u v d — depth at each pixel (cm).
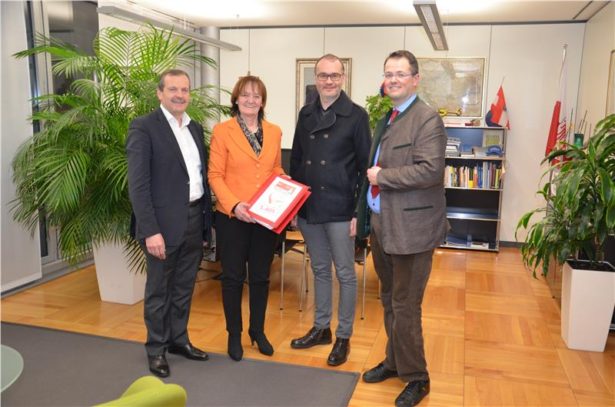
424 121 224
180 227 263
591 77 559
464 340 337
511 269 527
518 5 541
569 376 288
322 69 269
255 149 279
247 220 266
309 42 671
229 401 251
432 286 461
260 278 294
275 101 690
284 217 262
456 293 440
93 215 354
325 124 279
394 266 237
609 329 342
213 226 311
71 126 353
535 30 611
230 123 279
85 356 300
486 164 618
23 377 274
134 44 395
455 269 525
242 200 277
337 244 287
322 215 283
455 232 658
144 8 579
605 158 307
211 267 500
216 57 690
